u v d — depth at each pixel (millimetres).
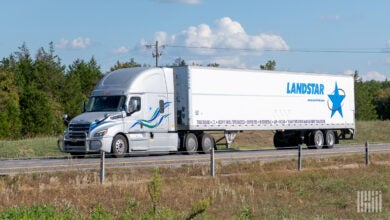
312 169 28875
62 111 77438
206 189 22047
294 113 41594
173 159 29797
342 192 23234
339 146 46812
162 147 33969
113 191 20328
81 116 31688
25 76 83312
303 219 17562
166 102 34375
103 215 16109
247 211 17938
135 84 32781
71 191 19984
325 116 43875
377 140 60406
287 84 41156
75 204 18359
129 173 24125
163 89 34312
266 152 37250
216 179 24219
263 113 39500
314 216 18391
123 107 32094
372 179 26453
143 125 32781
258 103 39188
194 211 14352
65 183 21484
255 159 31359
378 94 127125
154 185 15523
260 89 39344
